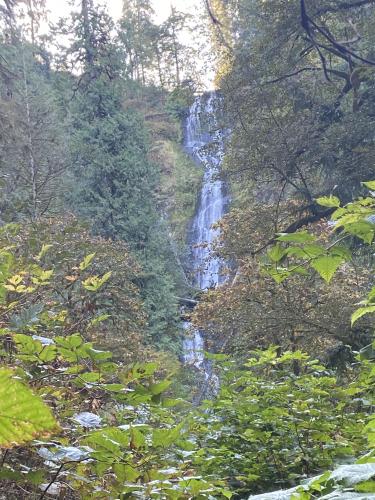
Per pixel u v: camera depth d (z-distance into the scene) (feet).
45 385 5.65
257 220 36.83
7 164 41.22
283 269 4.88
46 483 3.91
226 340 30.78
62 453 3.68
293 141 35.17
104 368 4.63
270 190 43.11
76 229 27.40
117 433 3.87
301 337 28.96
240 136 37.45
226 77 39.11
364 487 2.31
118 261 27.50
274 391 10.12
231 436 9.53
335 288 28.37
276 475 8.85
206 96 51.52
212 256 38.68
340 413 10.36
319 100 39.65
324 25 39.47
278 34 39.01
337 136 34.40
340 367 26.84
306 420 9.61
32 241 20.18
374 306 4.85
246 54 39.81
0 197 36.19
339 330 26.66
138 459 4.66
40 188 44.11
